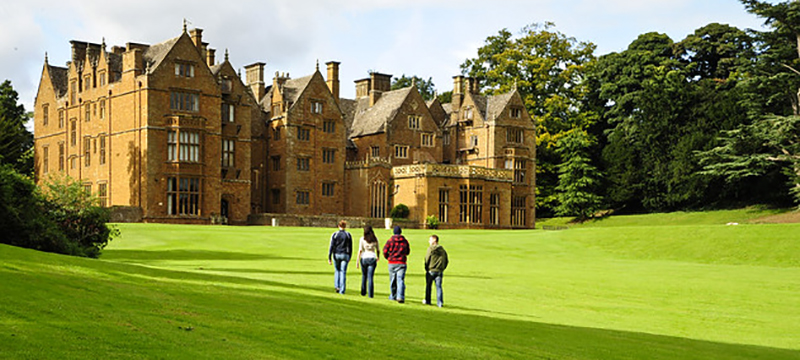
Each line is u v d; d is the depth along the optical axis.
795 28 61.97
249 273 22.75
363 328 12.69
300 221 58.97
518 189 76.50
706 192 75.69
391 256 17.94
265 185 68.44
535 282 24.84
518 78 86.00
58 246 25.45
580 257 39.41
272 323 12.15
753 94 64.69
